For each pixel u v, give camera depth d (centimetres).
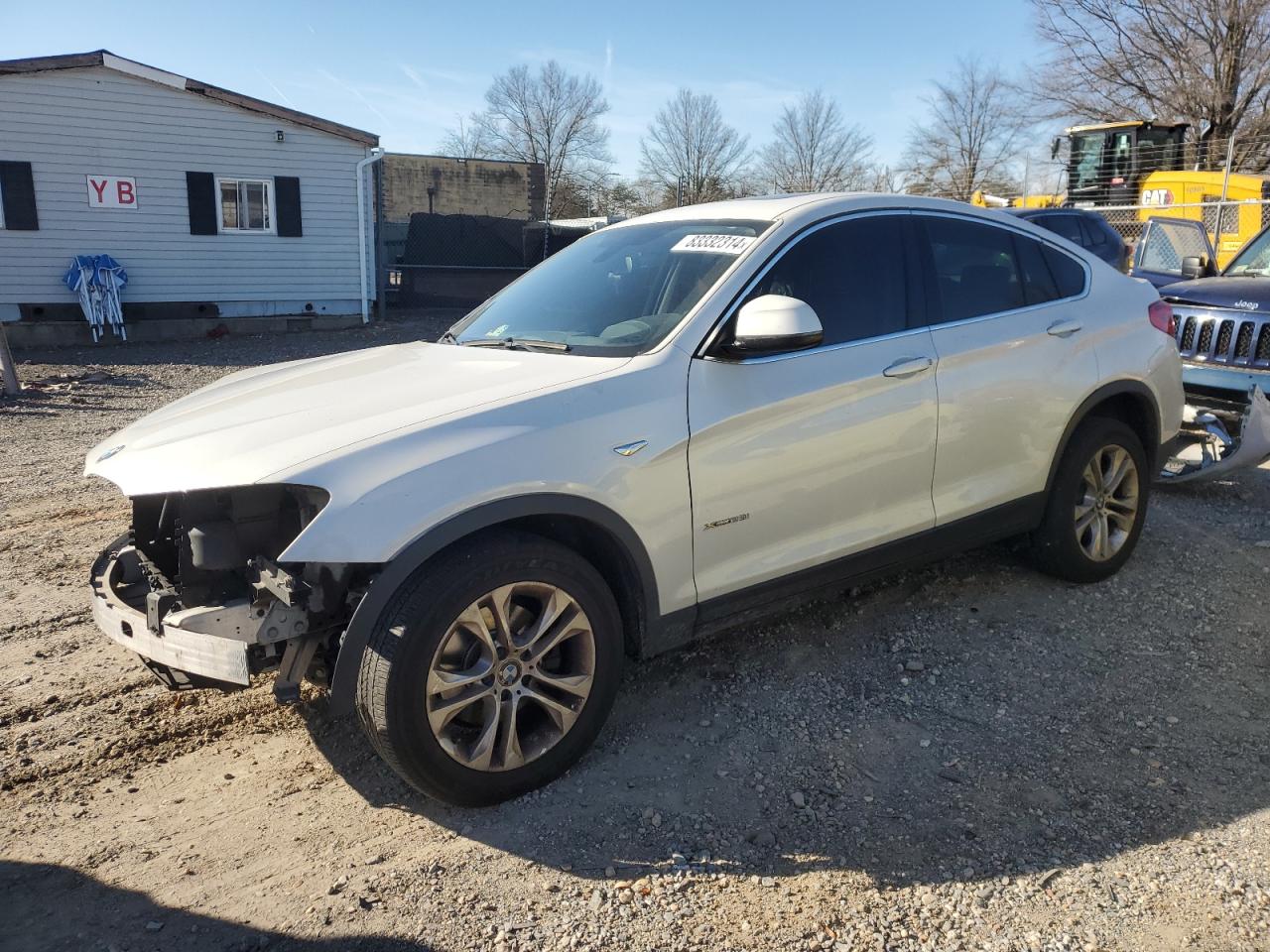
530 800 304
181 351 1606
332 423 296
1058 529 443
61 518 605
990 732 344
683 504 321
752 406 334
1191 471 600
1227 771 317
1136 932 246
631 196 4291
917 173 4072
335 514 263
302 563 279
